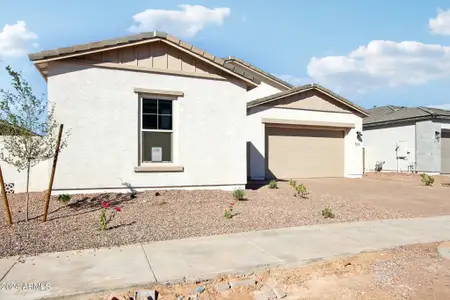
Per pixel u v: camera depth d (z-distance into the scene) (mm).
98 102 9828
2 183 6980
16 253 5613
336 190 13812
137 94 10305
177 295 4367
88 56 9734
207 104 11258
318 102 17922
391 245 6539
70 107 9516
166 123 10766
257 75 19938
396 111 26781
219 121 11430
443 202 11805
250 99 19734
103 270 4980
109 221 7094
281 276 5035
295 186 12453
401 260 5781
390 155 25141
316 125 17781
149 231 7004
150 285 4527
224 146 11500
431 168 22234
